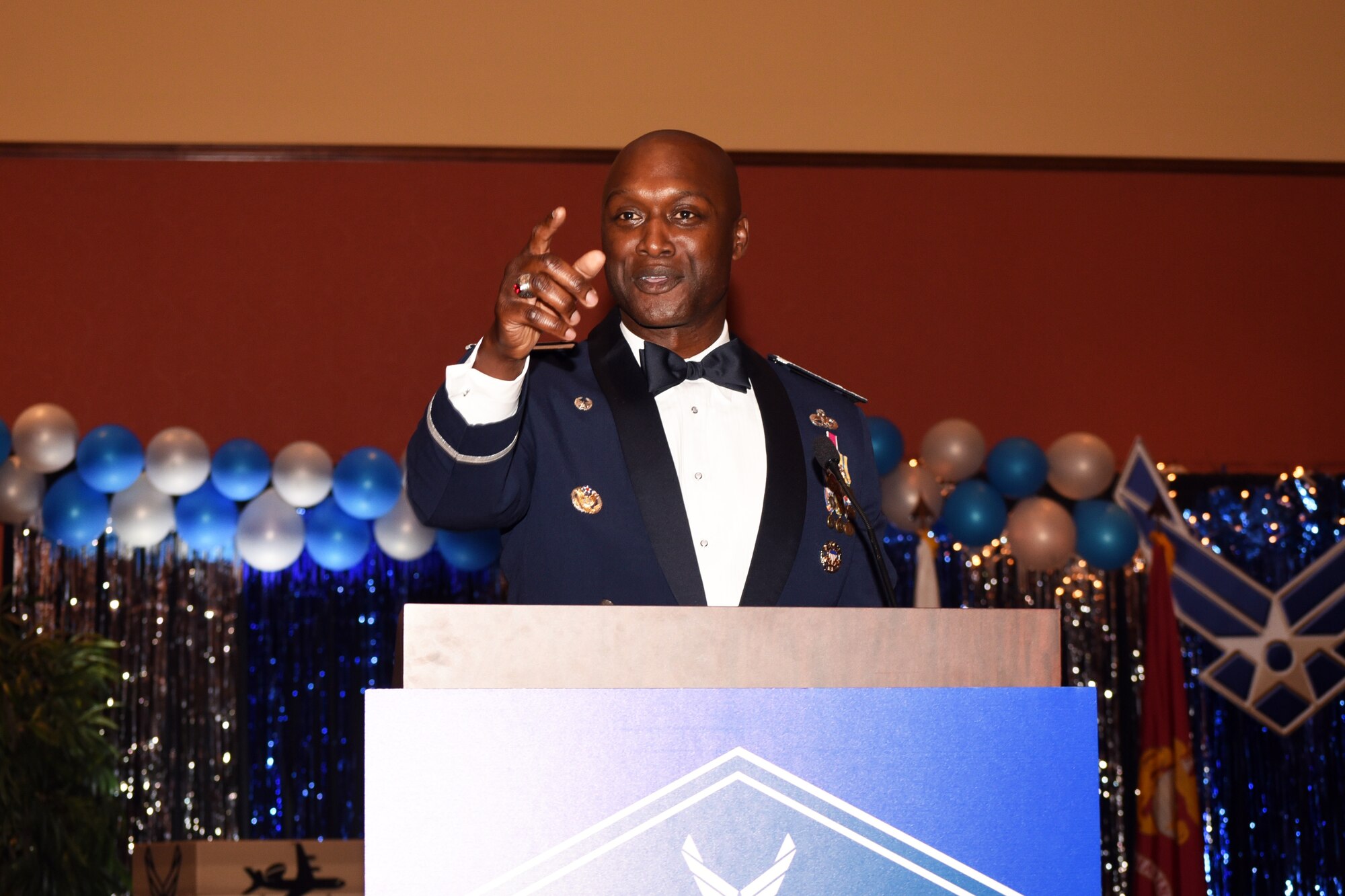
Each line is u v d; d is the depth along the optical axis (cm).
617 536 152
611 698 94
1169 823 422
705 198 166
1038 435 469
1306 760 462
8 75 452
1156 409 474
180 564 455
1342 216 486
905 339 470
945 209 476
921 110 474
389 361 456
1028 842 98
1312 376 480
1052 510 413
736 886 93
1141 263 479
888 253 472
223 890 323
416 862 91
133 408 448
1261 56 485
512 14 465
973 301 473
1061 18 481
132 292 452
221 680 452
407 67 462
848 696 97
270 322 455
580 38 466
